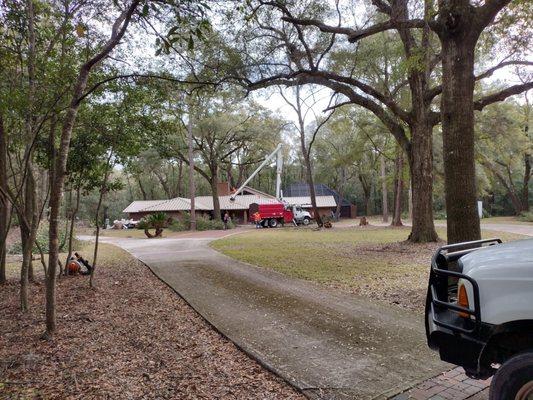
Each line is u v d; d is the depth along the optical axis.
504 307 2.69
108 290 8.95
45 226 21.73
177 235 29.66
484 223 33.97
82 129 8.73
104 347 5.22
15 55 7.17
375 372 4.24
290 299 7.55
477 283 2.86
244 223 46.53
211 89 13.79
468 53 7.13
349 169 55.97
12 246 19.25
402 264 11.32
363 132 30.84
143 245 20.67
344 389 3.88
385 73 23.19
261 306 7.11
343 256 13.49
